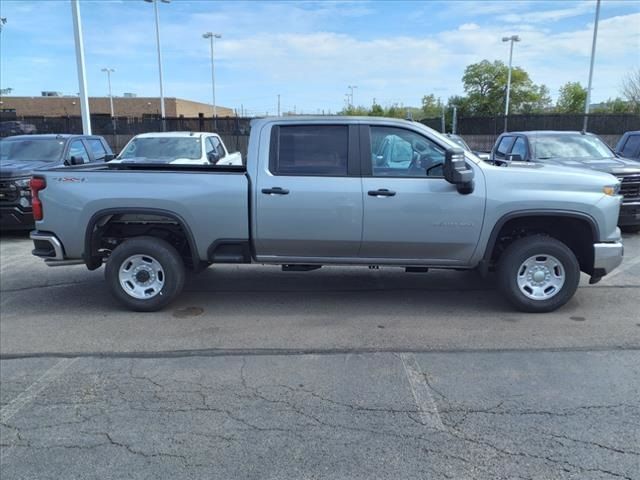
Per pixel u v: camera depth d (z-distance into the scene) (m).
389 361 4.27
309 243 5.26
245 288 6.30
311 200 5.11
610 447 3.08
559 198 5.03
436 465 2.93
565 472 2.86
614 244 5.21
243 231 5.26
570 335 4.76
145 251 5.36
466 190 5.02
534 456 3.00
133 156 11.38
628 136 12.06
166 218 5.31
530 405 3.56
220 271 7.07
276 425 3.34
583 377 3.96
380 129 5.15
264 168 5.18
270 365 4.22
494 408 3.52
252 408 3.56
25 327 5.10
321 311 5.48
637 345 4.53
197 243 5.32
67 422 3.41
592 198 5.07
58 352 4.51
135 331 4.97
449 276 6.77
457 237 5.14
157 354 4.45
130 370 4.16
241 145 26.02
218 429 3.31
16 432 3.30
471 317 5.26
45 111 62.22
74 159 10.15
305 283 6.48
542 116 24.34
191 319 5.28
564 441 3.14
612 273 6.86
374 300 5.83
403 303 5.72
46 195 5.32
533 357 4.31
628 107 39.81
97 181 5.27
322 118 5.17
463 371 4.07
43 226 5.39
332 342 4.66
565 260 5.19
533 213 5.05
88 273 7.08
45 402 3.67
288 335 4.83
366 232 5.16
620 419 3.38
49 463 2.98
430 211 5.08
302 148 5.18
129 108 62.31
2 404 3.65
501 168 5.17
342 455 3.03
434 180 5.08
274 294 6.07
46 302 5.86
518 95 67.62
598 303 5.65
